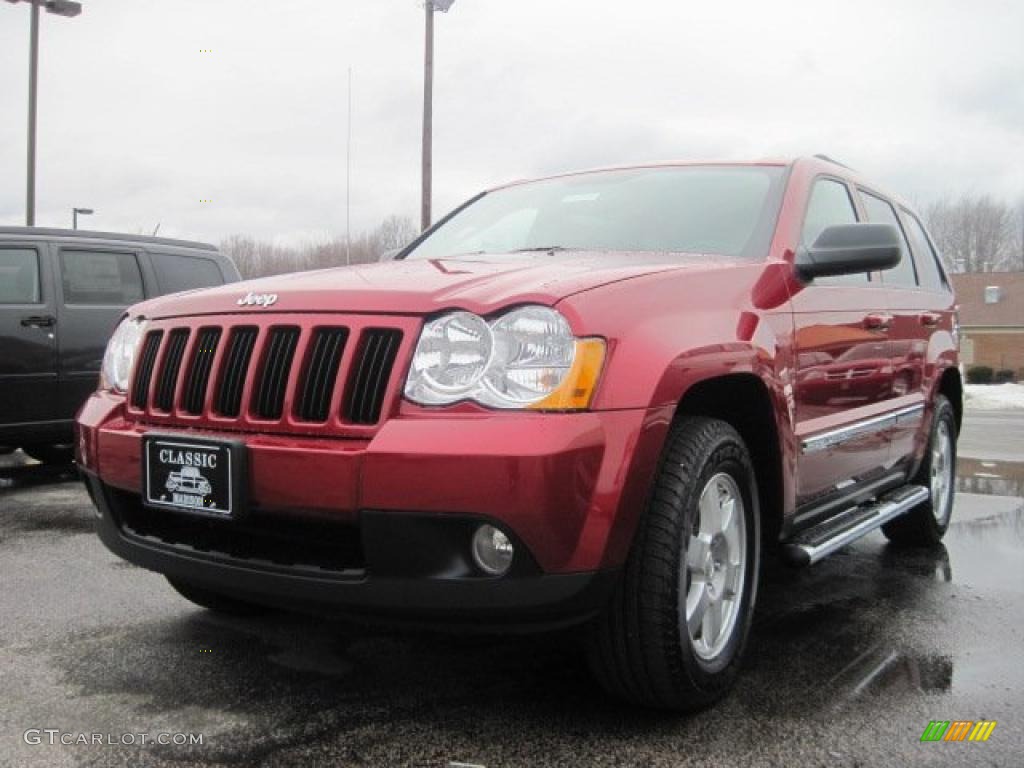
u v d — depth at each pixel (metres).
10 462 8.35
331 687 2.95
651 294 2.72
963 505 6.49
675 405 2.60
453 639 3.42
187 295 3.18
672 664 2.61
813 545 3.38
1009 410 20.36
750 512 3.04
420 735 2.60
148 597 3.94
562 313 2.47
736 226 3.58
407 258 4.14
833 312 3.61
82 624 3.57
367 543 2.44
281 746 2.52
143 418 3.03
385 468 2.39
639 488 2.49
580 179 4.33
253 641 3.39
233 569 2.70
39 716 2.71
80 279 7.14
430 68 20.69
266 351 2.73
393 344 2.54
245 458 2.60
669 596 2.58
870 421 3.96
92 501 3.27
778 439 3.14
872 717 2.74
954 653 3.32
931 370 4.80
